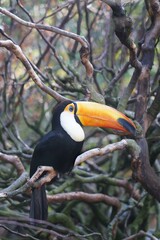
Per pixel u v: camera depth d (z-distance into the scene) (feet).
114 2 27.58
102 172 42.39
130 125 28.91
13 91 41.75
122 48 40.52
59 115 29.50
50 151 28.94
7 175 38.06
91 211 41.16
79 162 28.09
